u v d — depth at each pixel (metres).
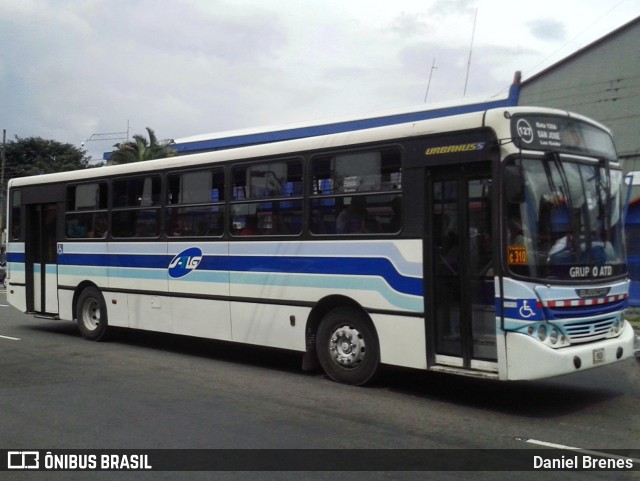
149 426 6.52
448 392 7.96
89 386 8.30
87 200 11.94
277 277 8.87
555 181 7.06
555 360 6.60
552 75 17.69
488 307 7.02
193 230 10.02
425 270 7.40
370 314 7.89
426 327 7.39
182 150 29.62
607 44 16.84
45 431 6.36
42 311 12.99
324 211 8.38
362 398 7.63
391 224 7.71
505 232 6.76
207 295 9.77
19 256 13.31
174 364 9.83
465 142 7.11
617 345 7.30
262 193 9.11
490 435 6.23
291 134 23.98
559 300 6.78
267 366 9.65
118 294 11.32
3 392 7.96
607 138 7.94
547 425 6.59
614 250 7.65
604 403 7.51
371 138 7.93
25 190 13.21
